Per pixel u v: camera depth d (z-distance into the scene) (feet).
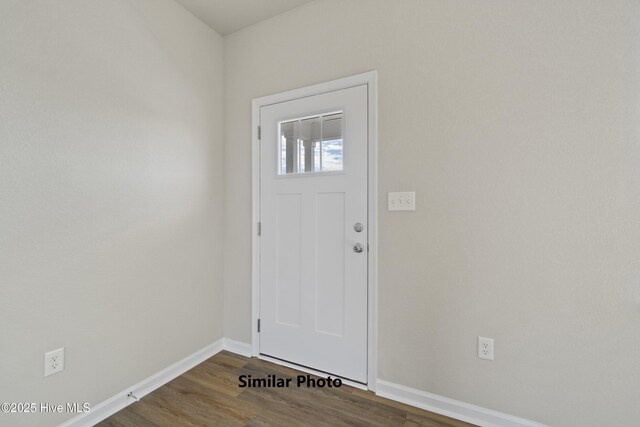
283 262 6.81
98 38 4.97
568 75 4.32
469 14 4.96
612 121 4.10
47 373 4.34
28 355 4.16
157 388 5.89
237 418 5.03
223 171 7.54
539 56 4.49
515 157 4.66
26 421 4.14
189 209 6.68
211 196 7.25
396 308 5.57
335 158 6.20
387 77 5.61
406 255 5.47
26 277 4.13
